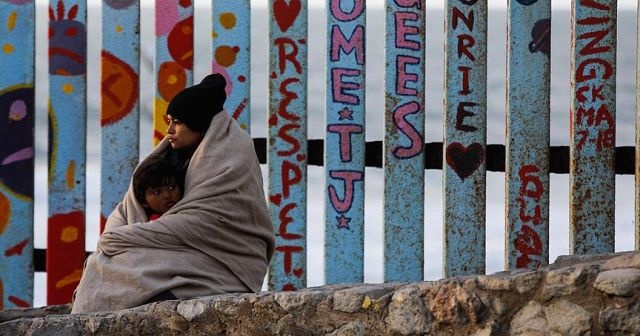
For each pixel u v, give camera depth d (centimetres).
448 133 772
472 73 772
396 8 776
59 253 785
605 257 538
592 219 763
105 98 786
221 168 669
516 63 769
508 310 485
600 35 764
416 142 775
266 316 541
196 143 691
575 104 766
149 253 654
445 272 771
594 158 764
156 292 644
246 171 675
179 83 785
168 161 686
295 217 780
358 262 777
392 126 775
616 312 462
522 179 768
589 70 765
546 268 521
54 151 786
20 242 786
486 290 490
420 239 775
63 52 787
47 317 596
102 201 786
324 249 777
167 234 657
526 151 768
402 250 775
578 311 470
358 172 777
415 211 775
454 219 772
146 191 675
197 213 662
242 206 673
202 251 664
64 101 787
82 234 786
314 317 530
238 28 782
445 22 773
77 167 787
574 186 764
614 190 764
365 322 516
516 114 768
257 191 682
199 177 670
